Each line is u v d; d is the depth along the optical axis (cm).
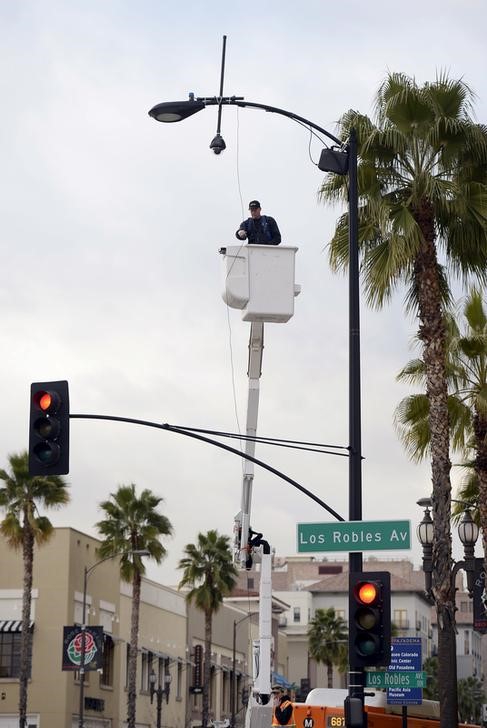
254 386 3506
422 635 18825
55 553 8212
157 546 8419
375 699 3219
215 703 12225
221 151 2433
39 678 8019
